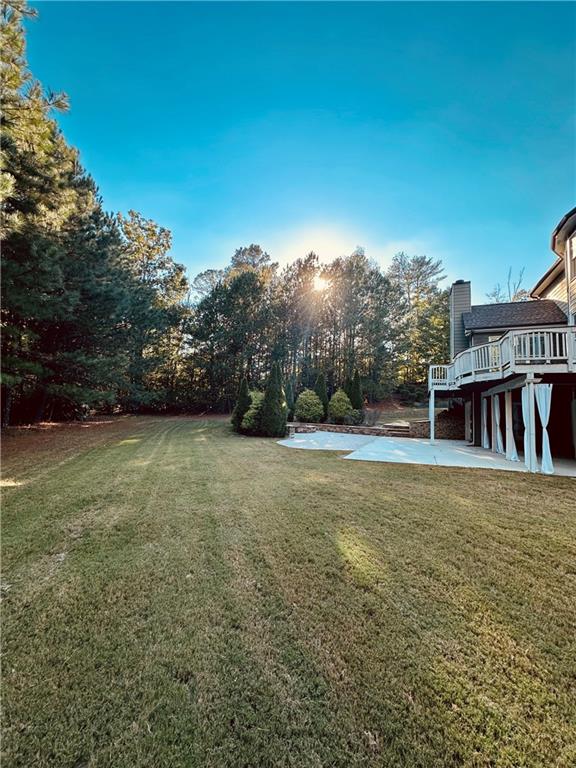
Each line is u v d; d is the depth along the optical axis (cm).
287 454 885
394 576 297
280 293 2323
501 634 227
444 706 176
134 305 1497
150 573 303
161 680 192
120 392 1931
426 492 535
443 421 1334
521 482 597
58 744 158
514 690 185
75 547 351
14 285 830
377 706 176
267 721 168
